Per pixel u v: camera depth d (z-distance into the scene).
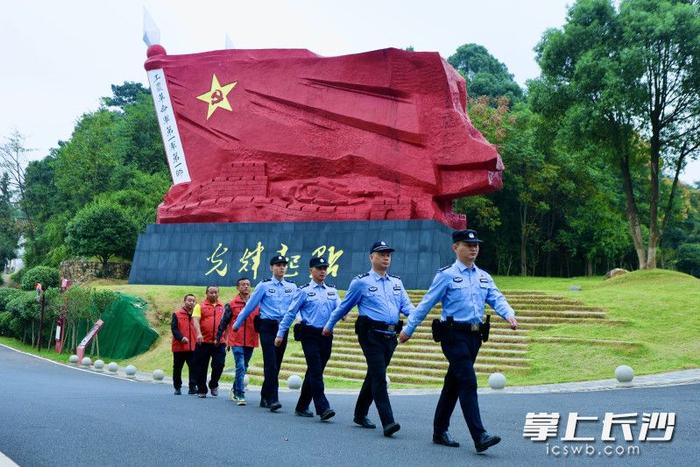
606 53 34.19
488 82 65.75
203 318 14.14
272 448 7.22
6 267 75.31
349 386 18.36
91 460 6.28
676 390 13.62
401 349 21.25
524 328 22.16
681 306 23.23
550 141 39.75
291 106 32.31
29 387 14.77
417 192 29.91
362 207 30.41
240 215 32.62
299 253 31.05
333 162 31.17
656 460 6.87
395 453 7.11
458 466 6.44
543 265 59.53
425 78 29.83
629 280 33.22
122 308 28.70
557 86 36.38
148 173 54.12
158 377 21.00
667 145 36.41
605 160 38.28
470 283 7.53
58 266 47.16
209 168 33.81
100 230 41.16
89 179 53.44
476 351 7.47
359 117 30.67
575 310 23.67
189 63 34.88
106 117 57.12
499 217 51.88
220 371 13.83
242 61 33.69
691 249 65.06
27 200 58.75
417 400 13.46
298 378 17.50
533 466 6.50
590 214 50.94
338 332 24.23
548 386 15.79
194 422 9.05
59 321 31.19
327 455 6.90
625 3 34.59
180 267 33.53
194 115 34.41
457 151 29.11
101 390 15.19
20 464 6.07
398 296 8.84
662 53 33.06
